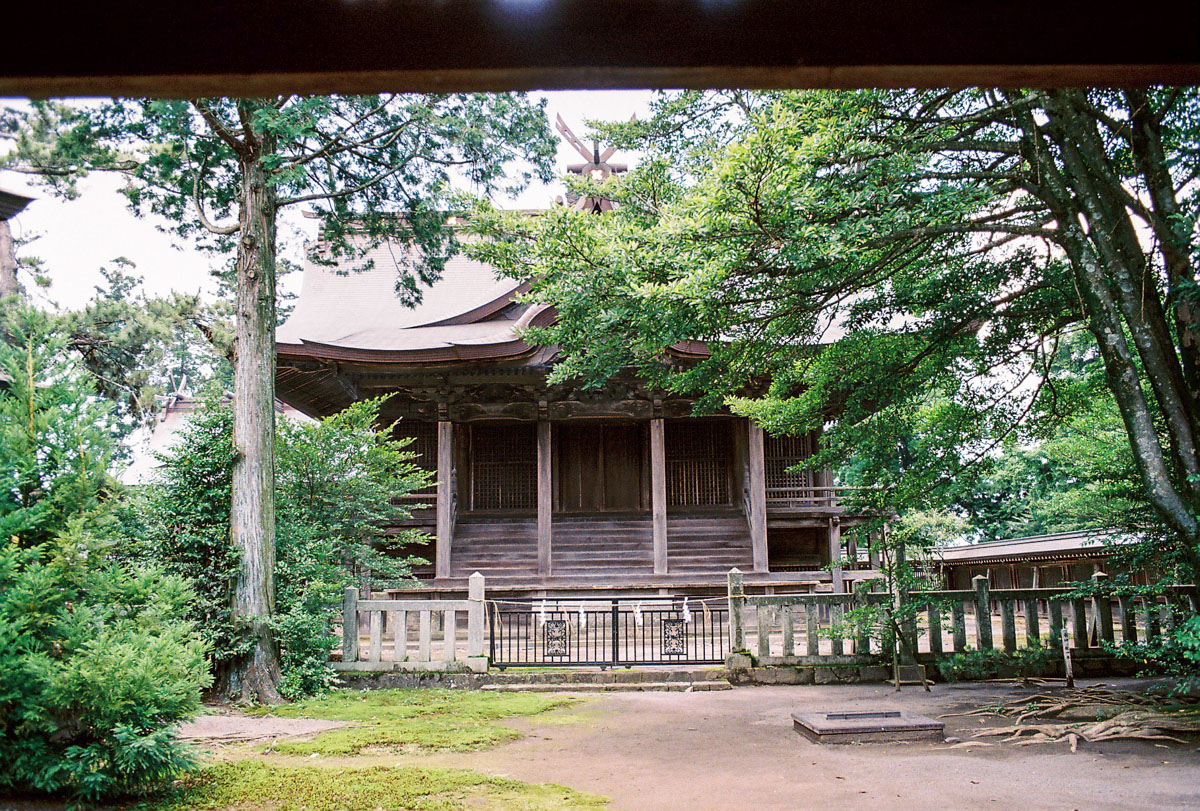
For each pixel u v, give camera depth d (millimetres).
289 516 14344
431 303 29938
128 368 18422
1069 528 30047
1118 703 10211
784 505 25281
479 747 9000
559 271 10750
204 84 2045
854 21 2045
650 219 12492
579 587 23328
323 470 16141
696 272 9211
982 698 11703
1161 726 8742
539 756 8578
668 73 2070
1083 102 9453
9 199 13516
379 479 17359
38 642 6367
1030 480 38281
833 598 14047
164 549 12133
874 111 10242
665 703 12000
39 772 6172
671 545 25453
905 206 9750
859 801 6656
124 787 6727
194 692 6930
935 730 9016
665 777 7633
